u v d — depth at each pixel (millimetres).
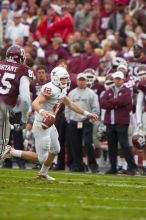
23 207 17016
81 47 41188
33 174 28219
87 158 33938
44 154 23781
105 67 37406
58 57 39344
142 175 31891
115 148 32438
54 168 34562
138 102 31875
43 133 23578
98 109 33062
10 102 24203
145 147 31984
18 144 33375
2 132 23812
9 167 34094
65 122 33938
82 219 15312
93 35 41031
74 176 28547
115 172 32344
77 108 24625
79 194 20516
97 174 31094
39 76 33312
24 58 24547
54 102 23859
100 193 21047
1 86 24188
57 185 23125
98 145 34688
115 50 38750
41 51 41469
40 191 20906
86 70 34656
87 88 33125
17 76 24109
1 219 14984
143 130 31812
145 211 17078
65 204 17969
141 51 34500
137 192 21797
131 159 31969
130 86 33656
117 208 17516
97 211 16766
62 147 34125
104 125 33812
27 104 23938
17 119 25016
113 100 32031
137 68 34156
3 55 37156
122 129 32000
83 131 32969
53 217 15508
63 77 23703
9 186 22031
